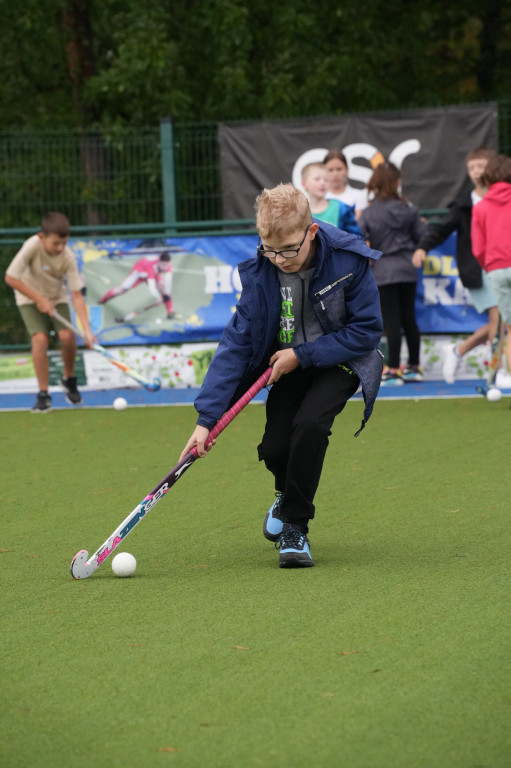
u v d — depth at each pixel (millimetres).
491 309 24984
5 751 7137
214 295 27656
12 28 45469
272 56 43844
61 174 30047
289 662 8602
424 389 26312
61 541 13320
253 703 7781
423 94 46844
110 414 24906
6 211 30469
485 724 7312
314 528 13539
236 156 29203
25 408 26281
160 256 27641
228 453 19250
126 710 7742
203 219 29922
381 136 28797
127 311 27891
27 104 47281
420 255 25078
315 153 28984
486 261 22500
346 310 11344
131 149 29672
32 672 8578
